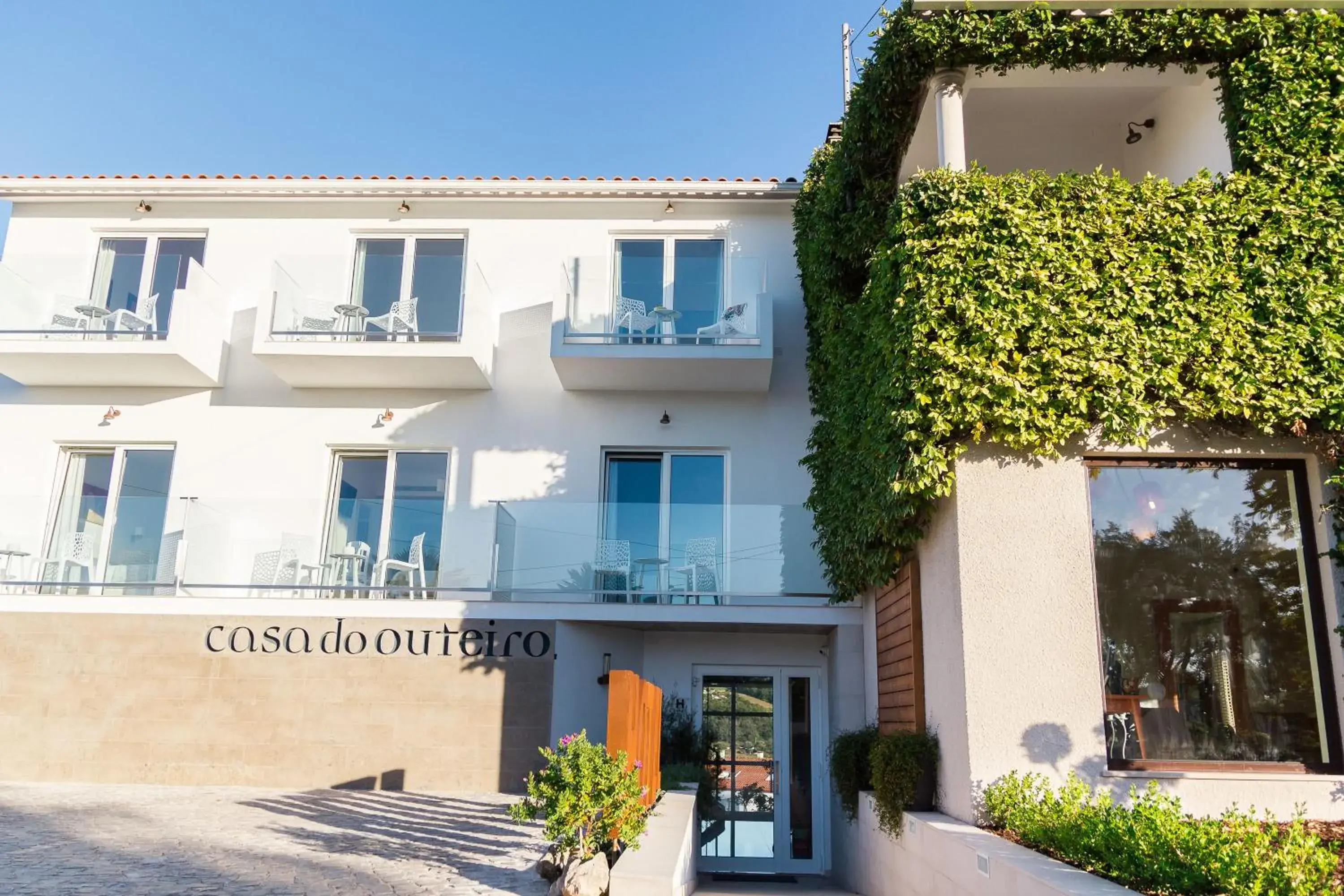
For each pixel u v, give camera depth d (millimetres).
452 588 11844
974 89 9398
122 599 11820
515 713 11430
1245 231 7402
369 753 11391
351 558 11898
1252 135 7758
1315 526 7172
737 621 11703
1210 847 4203
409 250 14414
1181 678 6977
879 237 9445
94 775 11414
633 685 7227
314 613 11734
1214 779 6617
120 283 14523
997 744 6746
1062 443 7102
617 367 12977
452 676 11555
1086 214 7379
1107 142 10562
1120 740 6875
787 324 13938
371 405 13844
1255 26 7910
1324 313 7176
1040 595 6973
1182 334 7121
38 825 8281
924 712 8188
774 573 11906
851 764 9648
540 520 12070
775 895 9242
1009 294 7172
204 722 11516
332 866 6785
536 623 11672
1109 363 7059
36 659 11688
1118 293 7176
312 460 13695
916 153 9570
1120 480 7316
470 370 13273
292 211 14539
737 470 13508
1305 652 7039
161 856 7016
